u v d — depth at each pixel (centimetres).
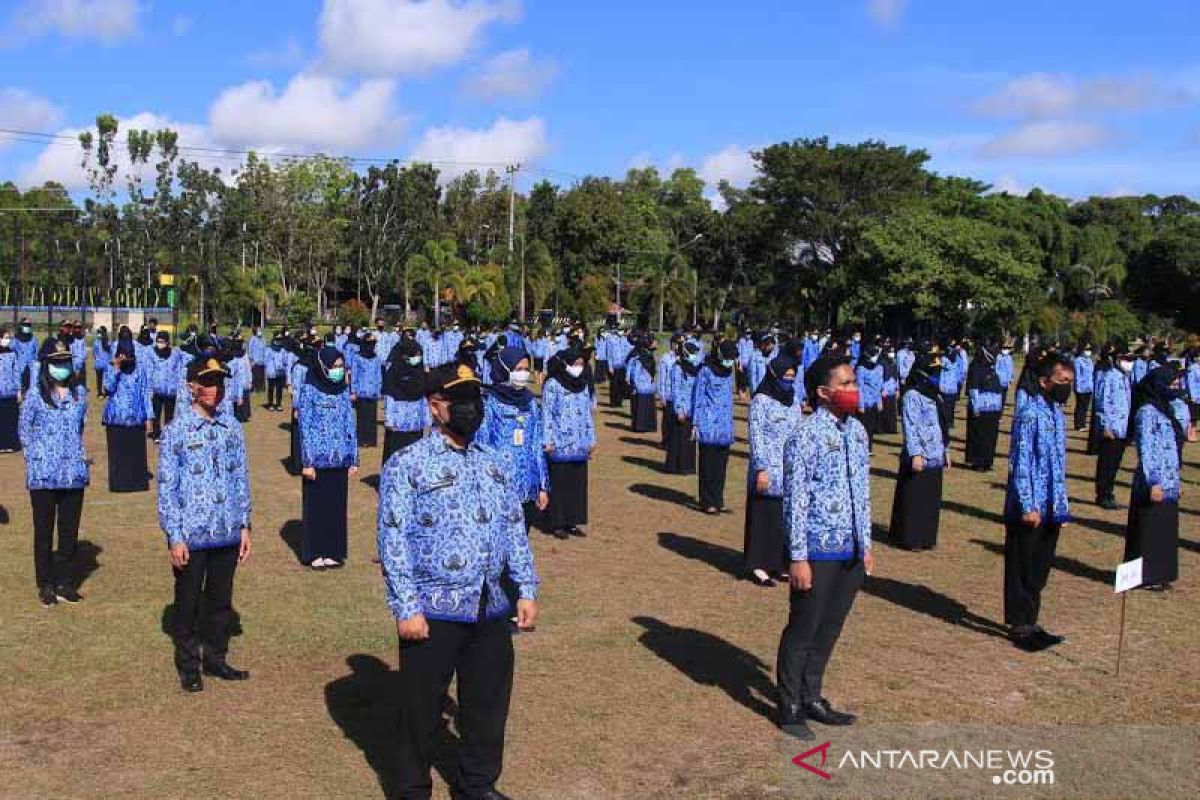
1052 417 821
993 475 1736
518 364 930
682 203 11231
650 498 1461
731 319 7656
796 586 641
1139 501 1005
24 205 8175
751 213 7544
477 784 528
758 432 991
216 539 708
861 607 938
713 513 1357
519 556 534
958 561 1124
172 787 564
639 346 2222
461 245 8381
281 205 7600
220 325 5916
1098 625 896
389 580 503
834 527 649
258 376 2928
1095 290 6800
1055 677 762
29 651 776
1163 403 993
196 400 707
